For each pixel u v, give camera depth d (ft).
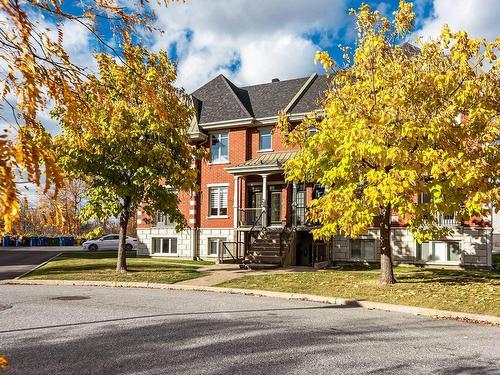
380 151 41.32
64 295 46.75
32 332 28.84
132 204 65.82
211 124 95.04
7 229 7.99
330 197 48.47
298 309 39.55
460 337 29.25
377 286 50.78
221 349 24.76
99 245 138.41
